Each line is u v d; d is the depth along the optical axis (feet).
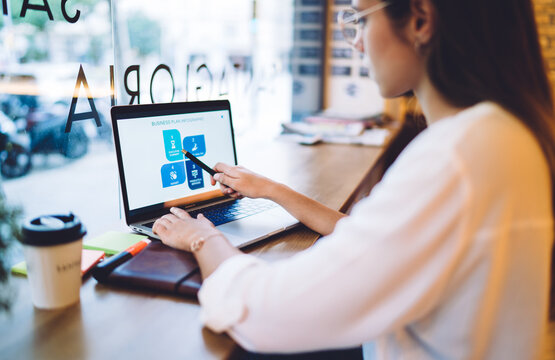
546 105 2.01
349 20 2.55
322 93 11.33
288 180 5.41
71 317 2.38
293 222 3.76
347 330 1.77
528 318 1.84
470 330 1.82
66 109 4.05
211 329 2.25
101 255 3.12
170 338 2.20
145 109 3.73
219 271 2.18
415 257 1.68
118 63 4.68
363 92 11.09
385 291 1.71
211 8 6.51
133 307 2.50
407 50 2.18
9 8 3.49
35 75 3.75
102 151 4.47
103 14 4.38
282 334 1.85
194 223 3.14
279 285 1.86
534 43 2.07
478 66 1.95
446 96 2.12
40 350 2.08
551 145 1.88
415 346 2.08
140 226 3.46
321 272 1.78
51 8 3.81
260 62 8.75
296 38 10.75
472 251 1.70
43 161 3.87
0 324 2.30
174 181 3.90
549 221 1.85
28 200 3.73
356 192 5.20
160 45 5.43
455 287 1.81
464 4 1.94
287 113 11.00
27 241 2.35
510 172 1.70
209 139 4.25
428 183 1.69
